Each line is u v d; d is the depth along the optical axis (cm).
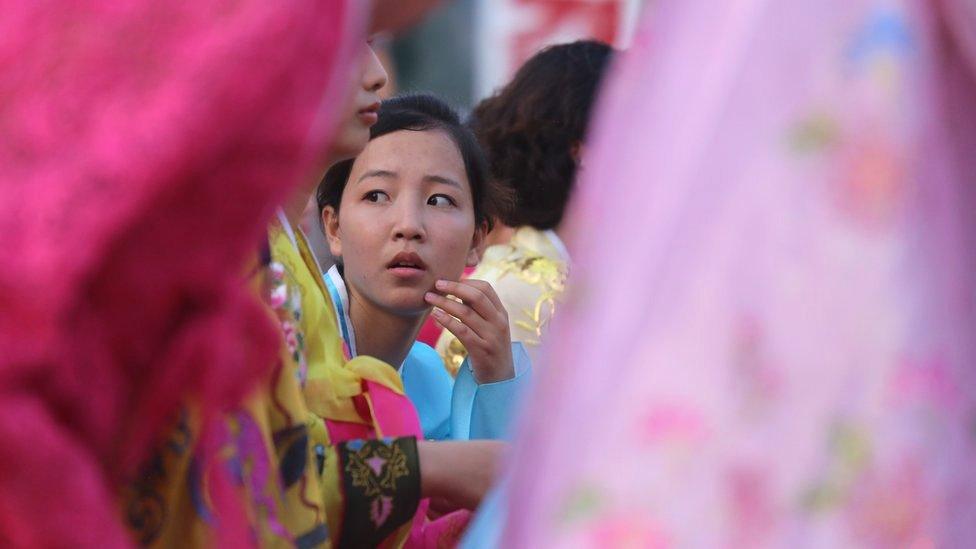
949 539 257
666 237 270
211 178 298
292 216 527
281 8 296
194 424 352
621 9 1625
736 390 260
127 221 282
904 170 261
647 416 261
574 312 288
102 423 304
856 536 254
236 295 315
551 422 285
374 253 711
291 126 301
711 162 270
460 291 711
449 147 731
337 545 488
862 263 258
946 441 257
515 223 961
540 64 980
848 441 256
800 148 265
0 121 291
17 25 299
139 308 303
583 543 258
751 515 256
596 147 293
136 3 295
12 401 279
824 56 268
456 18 1691
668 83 283
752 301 262
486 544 374
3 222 279
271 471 404
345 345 709
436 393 796
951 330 262
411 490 494
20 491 278
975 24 267
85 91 289
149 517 366
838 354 257
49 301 277
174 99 285
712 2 282
